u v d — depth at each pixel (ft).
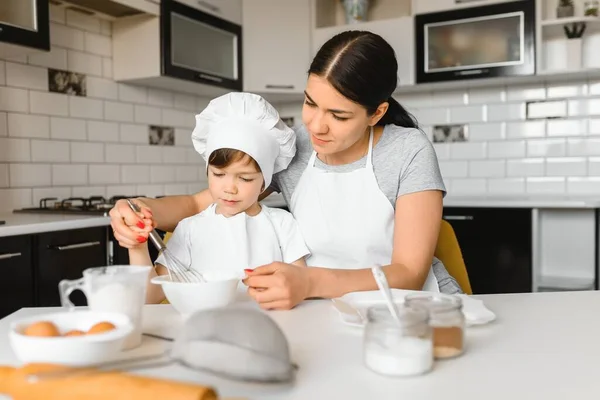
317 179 4.45
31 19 6.95
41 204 8.25
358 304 2.92
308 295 3.19
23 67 7.97
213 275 3.19
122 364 2.02
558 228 10.17
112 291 2.32
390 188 4.24
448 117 11.44
